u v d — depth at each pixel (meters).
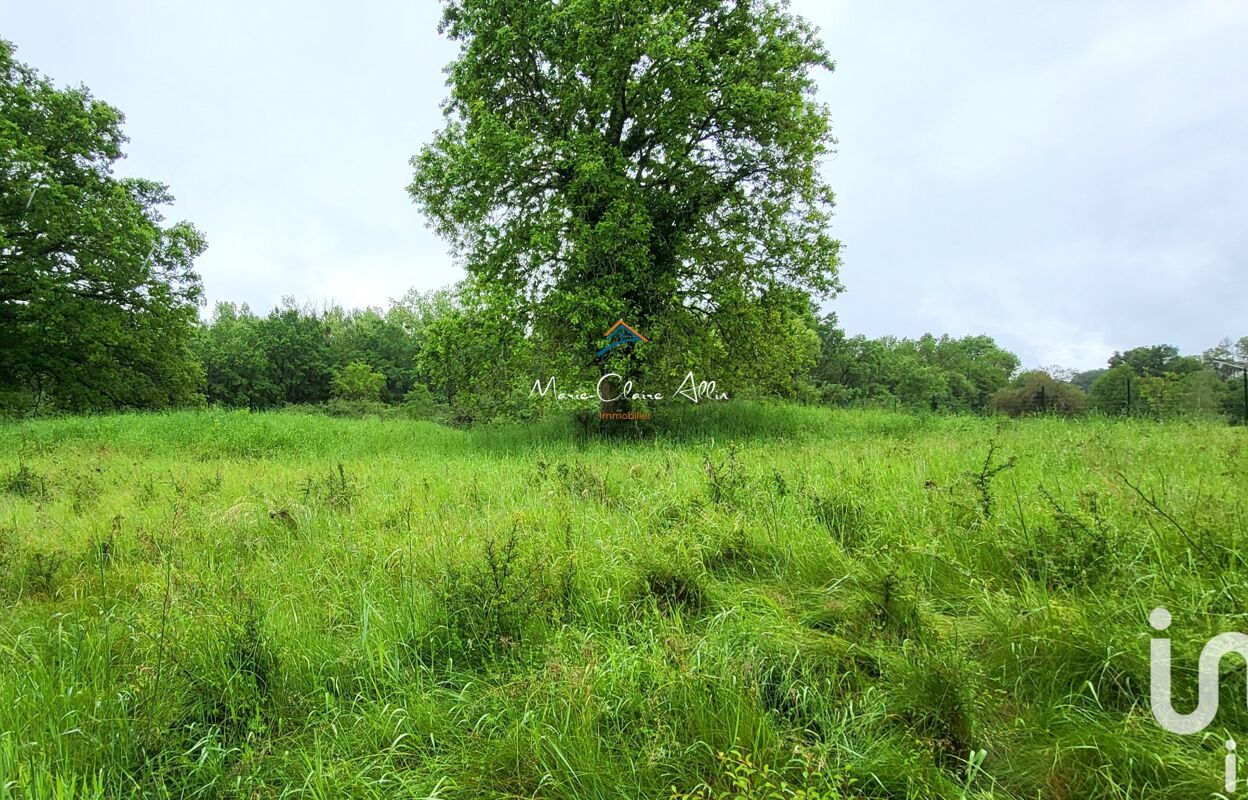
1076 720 2.00
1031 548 3.14
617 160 11.49
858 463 6.04
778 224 13.52
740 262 13.24
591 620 2.98
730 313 13.39
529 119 13.33
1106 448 6.17
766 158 13.01
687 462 6.97
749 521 4.09
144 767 2.09
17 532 4.88
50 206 18.72
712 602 3.16
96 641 2.84
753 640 2.65
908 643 2.47
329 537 4.63
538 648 2.74
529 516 4.73
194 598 3.29
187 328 25.06
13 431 13.31
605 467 7.21
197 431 12.64
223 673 2.54
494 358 12.36
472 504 5.48
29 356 22.16
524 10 12.17
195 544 4.54
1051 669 2.29
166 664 2.61
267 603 3.28
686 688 2.24
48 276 20.44
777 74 12.09
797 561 3.48
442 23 13.99
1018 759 1.92
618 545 3.90
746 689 2.28
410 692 2.47
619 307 11.10
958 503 3.96
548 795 1.92
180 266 23.78
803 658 2.51
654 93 11.64
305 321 50.78
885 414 15.70
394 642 2.83
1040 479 4.62
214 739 2.25
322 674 2.68
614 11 11.05
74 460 9.59
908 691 2.19
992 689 2.23
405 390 48.72
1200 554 2.82
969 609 2.80
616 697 2.29
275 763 2.16
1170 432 7.95
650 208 12.66
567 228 11.67
